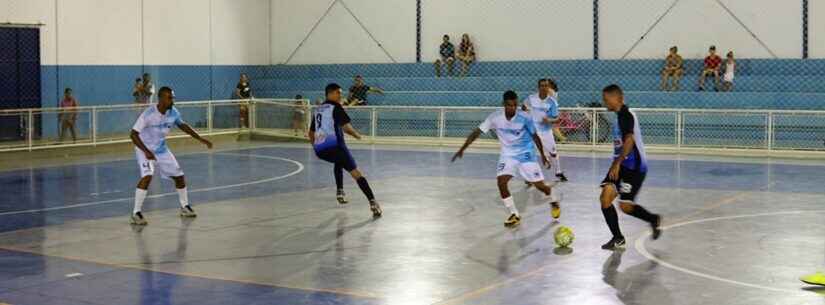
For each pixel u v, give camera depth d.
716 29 26.34
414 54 30.41
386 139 25.27
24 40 25.28
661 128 22.91
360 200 13.78
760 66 25.69
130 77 28.02
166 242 10.37
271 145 24.69
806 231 10.77
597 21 27.80
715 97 25.30
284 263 9.13
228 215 12.38
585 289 7.89
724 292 7.73
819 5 25.14
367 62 31.11
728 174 17.03
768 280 8.19
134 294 7.83
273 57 32.38
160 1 28.77
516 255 9.45
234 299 7.62
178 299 7.64
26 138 20.98
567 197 13.91
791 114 21.83
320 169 18.33
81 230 11.23
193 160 20.38
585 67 27.78
